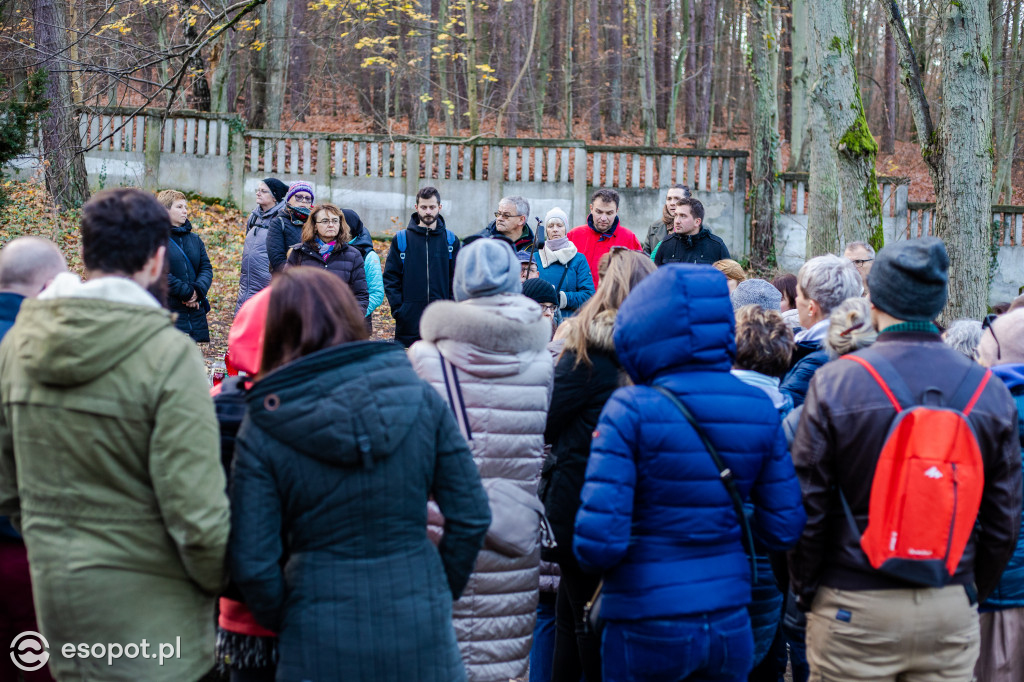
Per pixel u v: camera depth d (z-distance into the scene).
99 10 12.27
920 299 2.77
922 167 29.08
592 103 28.75
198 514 2.26
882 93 30.08
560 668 3.51
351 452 2.30
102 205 2.40
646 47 25.05
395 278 7.49
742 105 35.28
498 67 29.92
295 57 28.08
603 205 7.48
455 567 2.60
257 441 2.34
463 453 2.58
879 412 2.65
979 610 3.18
